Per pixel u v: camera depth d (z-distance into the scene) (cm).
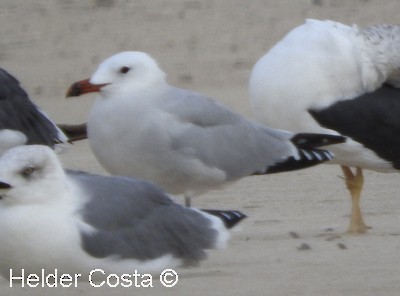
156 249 1170
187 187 1457
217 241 1207
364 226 1477
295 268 1224
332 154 1484
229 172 1454
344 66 1539
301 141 1482
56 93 2522
